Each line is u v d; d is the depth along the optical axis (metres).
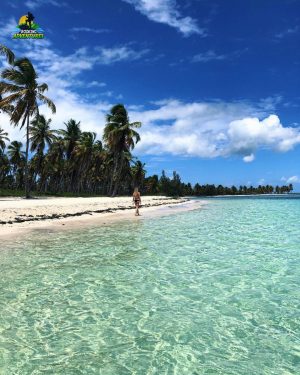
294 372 4.91
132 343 5.75
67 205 34.34
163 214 31.12
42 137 64.12
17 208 27.19
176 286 8.76
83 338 5.92
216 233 17.88
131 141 60.25
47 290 8.38
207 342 5.80
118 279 9.34
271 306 7.41
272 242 15.04
